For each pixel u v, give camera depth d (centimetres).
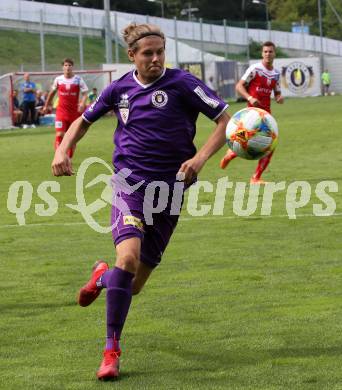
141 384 1151
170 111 1288
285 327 1409
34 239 2334
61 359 1283
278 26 16888
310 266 1883
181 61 13025
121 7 18088
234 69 13100
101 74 9425
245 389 1112
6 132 7475
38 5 13938
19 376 1201
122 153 1309
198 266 1922
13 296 1697
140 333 1405
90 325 1477
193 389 1121
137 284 1342
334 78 14738
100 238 2336
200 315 1508
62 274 1891
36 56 12900
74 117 4316
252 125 1442
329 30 18725
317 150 4569
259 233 2309
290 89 13750
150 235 1305
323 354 1259
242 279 1780
